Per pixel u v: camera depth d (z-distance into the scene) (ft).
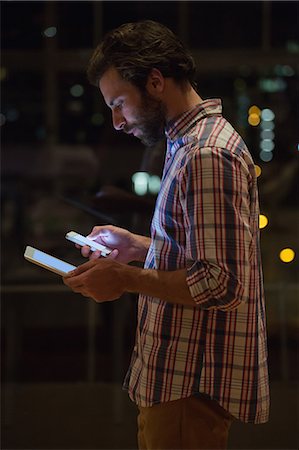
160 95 6.00
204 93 15.57
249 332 5.89
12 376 13.99
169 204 5.89
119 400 13.21
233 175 5.54
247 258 5.54
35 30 15.81
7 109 15.98
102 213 11.82
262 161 15.33
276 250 15.37
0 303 13.96
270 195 15.34
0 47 15.80
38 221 14.83
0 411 13.10
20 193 15.84
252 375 5.89
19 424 12.60
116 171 15.44
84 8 15.76
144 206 11.55
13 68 15.89
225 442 6.28
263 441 11.85
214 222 5.46
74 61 15.83
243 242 5.50
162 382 5.91
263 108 15.38
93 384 14.23
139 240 7.23
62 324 14.80
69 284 5.94
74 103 15.87
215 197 5.49
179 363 5.88
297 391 13.89
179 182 5.74
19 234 15.07
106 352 14.60
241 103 15.48
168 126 6.11
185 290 5.61
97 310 14.66
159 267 5.96
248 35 15.70
